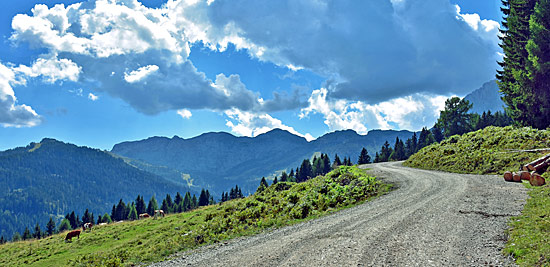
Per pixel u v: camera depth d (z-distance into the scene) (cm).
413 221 1450
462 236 1166
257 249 1299
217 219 2762
